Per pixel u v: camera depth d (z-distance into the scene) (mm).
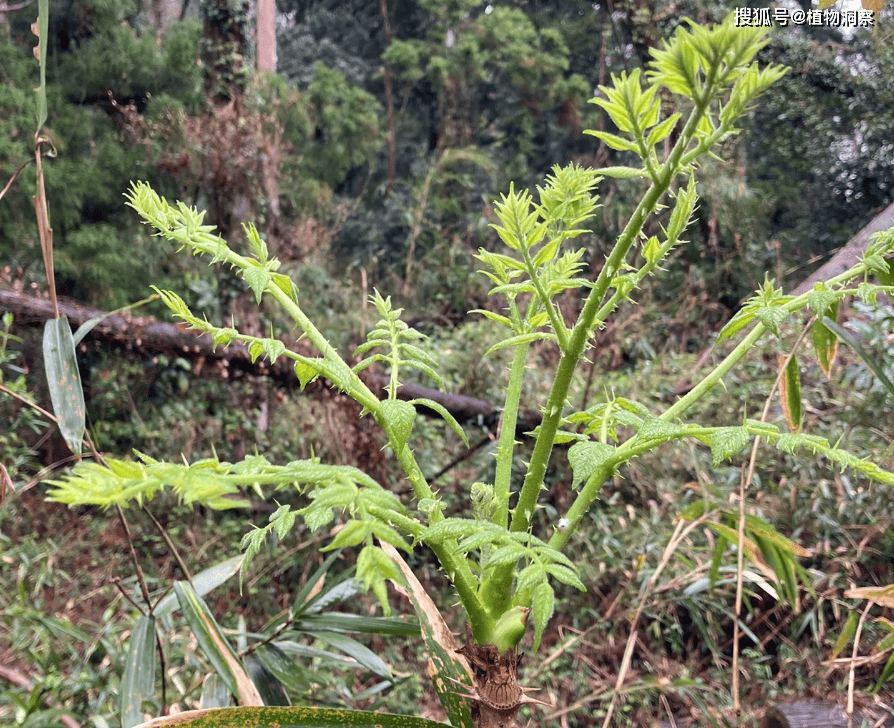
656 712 1887
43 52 942
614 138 486
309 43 10453
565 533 603
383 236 8711
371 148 7910
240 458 3436
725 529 928
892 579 1927
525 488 598
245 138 3838
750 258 4863
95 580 2395
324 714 588
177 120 3959
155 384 3674
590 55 9633
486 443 2986
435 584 2619
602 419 635
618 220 5082
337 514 2607
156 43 5465
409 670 2070
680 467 2400
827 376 851
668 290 4910
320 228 4984
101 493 432
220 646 784
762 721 1732
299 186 6039
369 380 2768
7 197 4574
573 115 8742
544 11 10219
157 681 1461
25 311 2312
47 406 3629
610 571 2121
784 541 869
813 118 6004
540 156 9961
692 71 438
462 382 3271
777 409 2432
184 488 442
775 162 7199
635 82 458
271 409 3467
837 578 1914
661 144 5055
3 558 2041
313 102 7418
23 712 1407
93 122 5152
